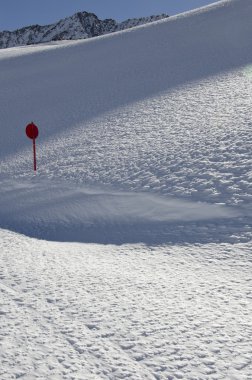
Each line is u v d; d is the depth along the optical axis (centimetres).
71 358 293
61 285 421
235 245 519
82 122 1522
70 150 1205
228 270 456
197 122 1141
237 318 349
